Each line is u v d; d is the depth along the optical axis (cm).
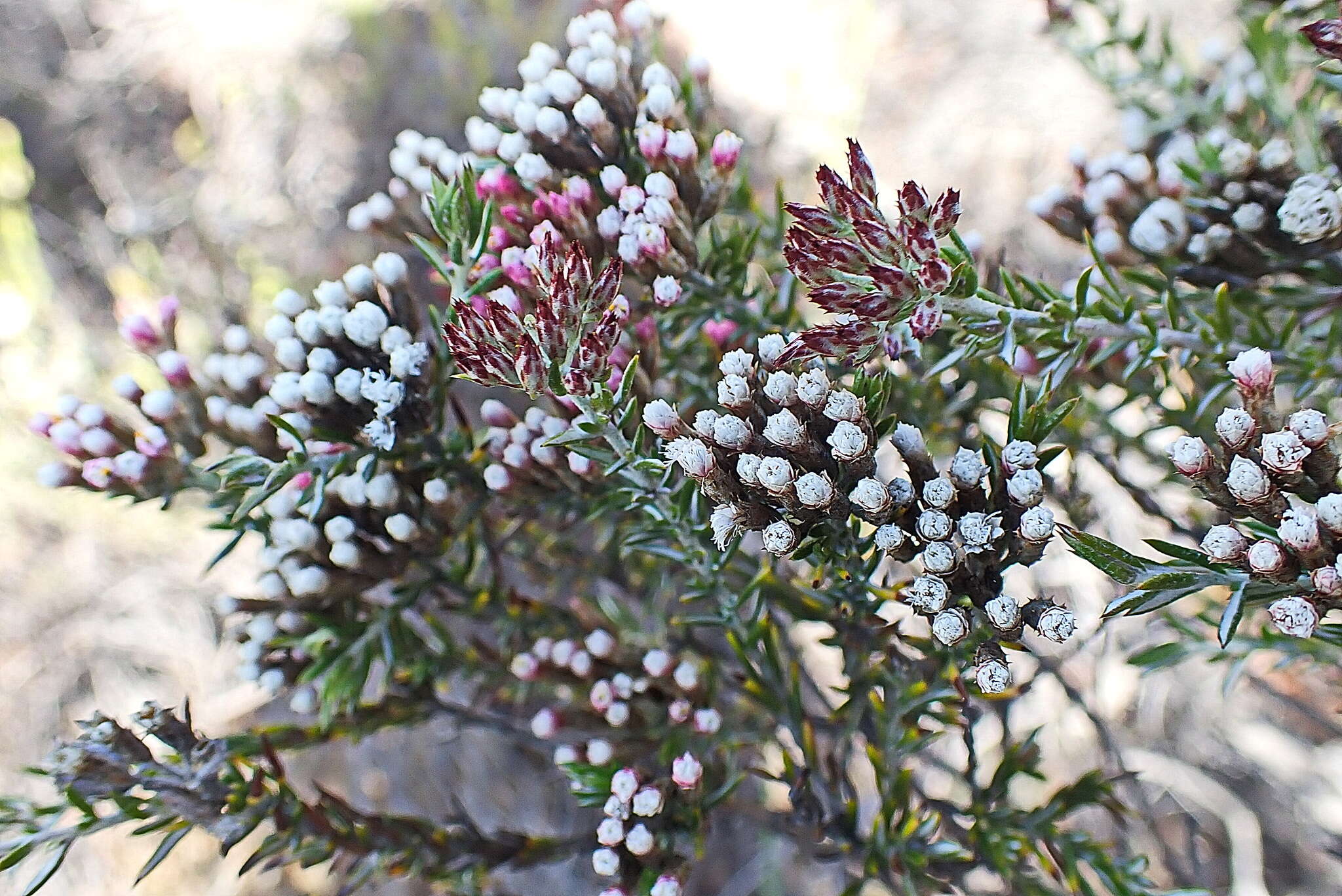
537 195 19
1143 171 20
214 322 41
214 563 19
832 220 16
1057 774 25
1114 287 18
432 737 29
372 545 19
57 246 44
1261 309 19
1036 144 33
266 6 44
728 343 20
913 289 16
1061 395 20
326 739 20
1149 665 19
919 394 21
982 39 36
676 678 20
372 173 40
